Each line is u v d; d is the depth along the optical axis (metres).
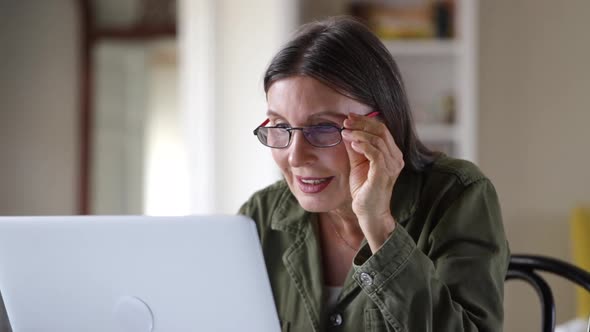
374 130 1.09
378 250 1.07
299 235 1.37
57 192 5.56
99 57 5.51
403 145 1.31
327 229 1.37
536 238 3.40
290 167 1.23
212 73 4.06
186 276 0.98
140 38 5.46
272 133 1.22
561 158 3.38
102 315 1.02
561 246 3.38
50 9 5.54
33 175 5.58
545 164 3.39
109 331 1.02
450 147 3.51
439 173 1.35
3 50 5.57
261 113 4.02
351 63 1.19
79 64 5.52
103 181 5.53
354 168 1.12
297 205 1.41
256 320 0.99
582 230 2.94
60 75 5.55
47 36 5.55
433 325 1.09
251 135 4.04
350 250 1.34
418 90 3.58
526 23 3.38
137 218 0.99
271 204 1.48
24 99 5.57
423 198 1.33
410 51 3.47
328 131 1.18
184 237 0.98
